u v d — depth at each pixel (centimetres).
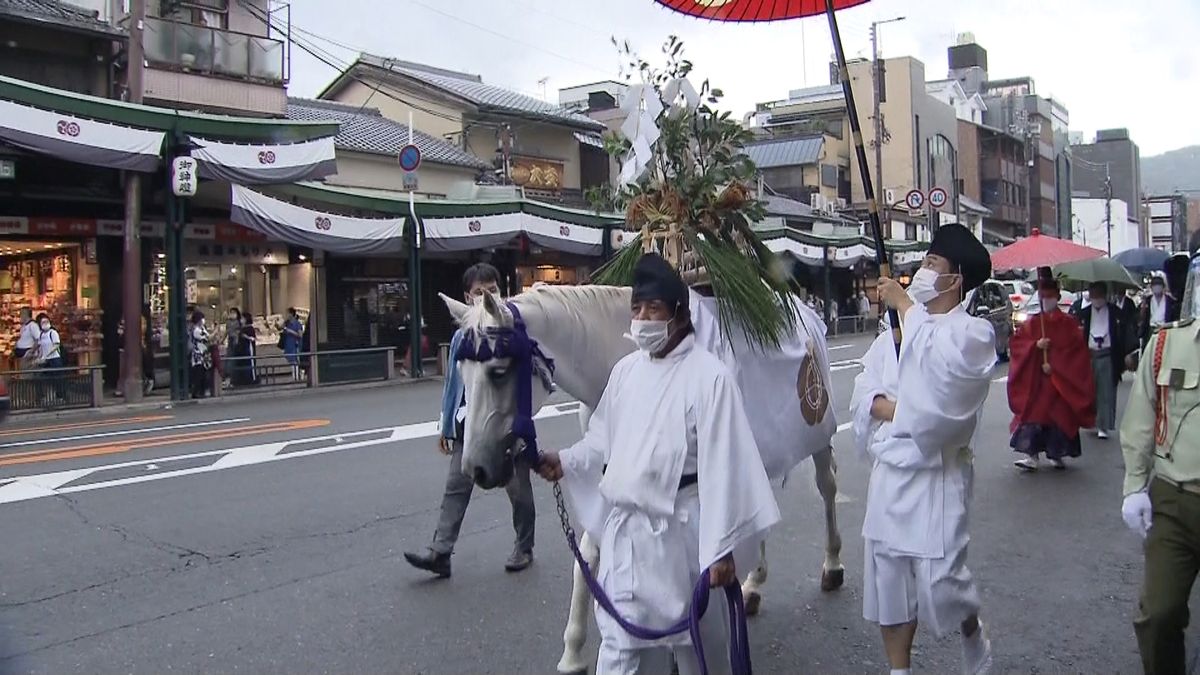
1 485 916
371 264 2494
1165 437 354
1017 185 6338
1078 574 604
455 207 2269
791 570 620
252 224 1847
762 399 449
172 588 589
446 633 508
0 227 1769
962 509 380
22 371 1602
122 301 1936
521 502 621
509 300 389
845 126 5009
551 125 3222
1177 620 348
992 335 367
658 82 468
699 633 304
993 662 465
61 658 478
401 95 3209
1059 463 958
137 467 1008
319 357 2014
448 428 596
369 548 679
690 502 311
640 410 315
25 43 1847
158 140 1683
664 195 457
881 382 409
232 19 2192
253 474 959
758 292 448
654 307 311
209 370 1867
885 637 392
